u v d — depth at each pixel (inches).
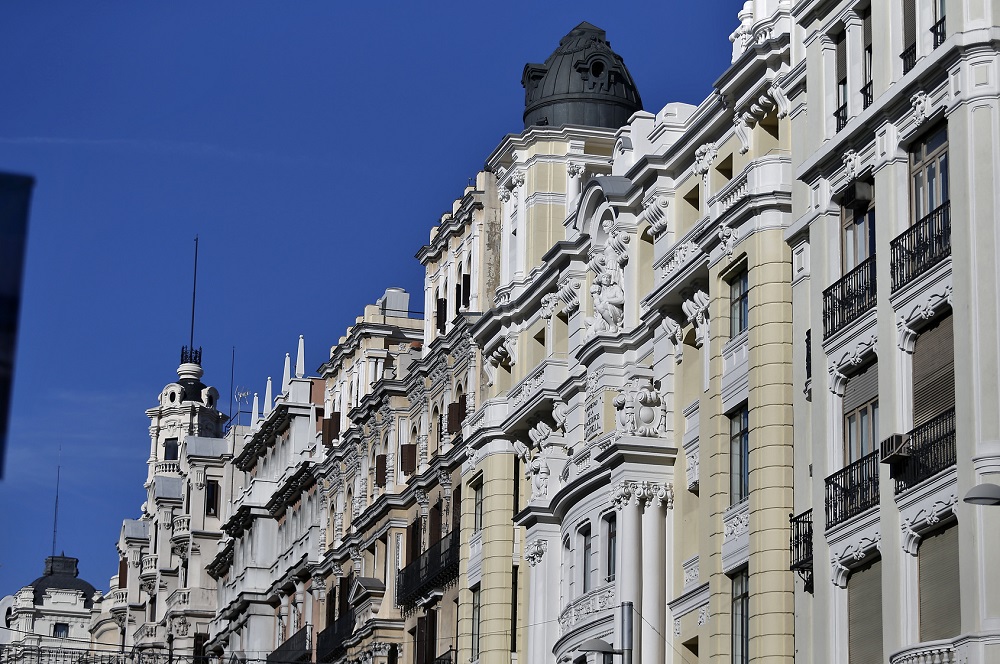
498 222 2787.9
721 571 1691.7
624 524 1905.8
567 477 2192.4
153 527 5423.2
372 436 3292.3
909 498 1277.1
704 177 1861.5
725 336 1742.1
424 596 2824.8
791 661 1529.3
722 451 1721.2
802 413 1524.4
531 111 2605.8
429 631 2802.7
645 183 2020.2
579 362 2169.0
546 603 2229.3
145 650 4859.7
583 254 2237.9
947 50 1274.6
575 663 2034.9
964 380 1217.4
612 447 1920.5
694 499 1872.5
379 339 3570.4
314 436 3944.4
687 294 1871.3
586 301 2225.6
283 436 4170.8
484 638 2421.3
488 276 2768.2
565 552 2148.1
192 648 4697.3
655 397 1930.4
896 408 1320.1
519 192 2529.5
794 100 1626.5
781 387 1595.7
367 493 3302.2
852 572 1391.5
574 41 2652.6
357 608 3161.9
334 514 3587.6
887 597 1291.8
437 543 2755.9
